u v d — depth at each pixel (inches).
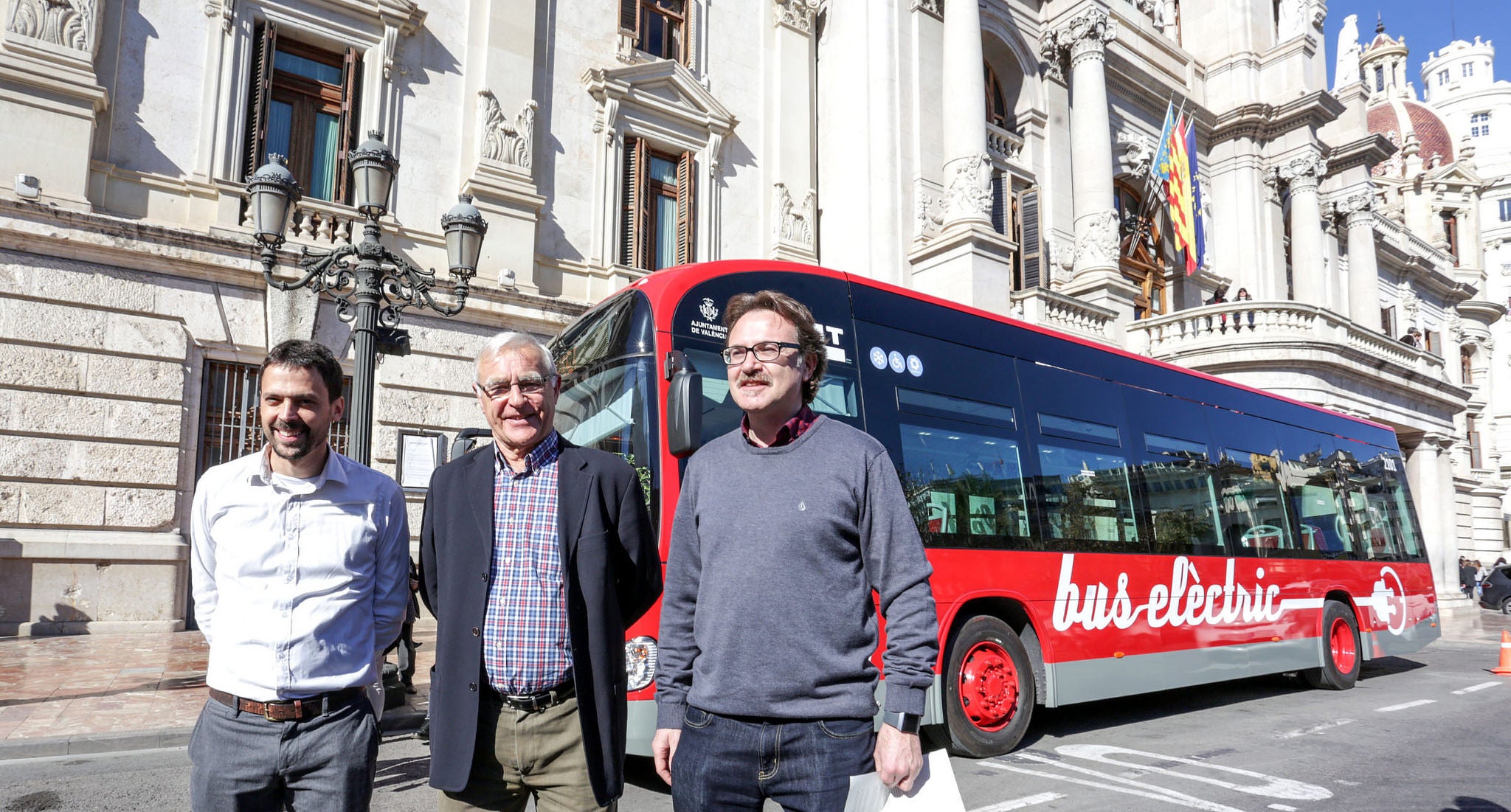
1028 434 280.4
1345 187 1111.0
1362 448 463.2
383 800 199.5
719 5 669.9
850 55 699.4
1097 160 789.2
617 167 593.6
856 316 249.9
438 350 500.1
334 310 472.1
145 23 449.7
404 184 511.8
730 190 653.9
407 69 521.0
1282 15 1003.3
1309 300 957.2
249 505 104.4
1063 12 811.4
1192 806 201.2
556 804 102.4
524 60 558.3
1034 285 779.4
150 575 419.5
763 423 101.0
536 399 107.2
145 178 440.1
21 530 392.5
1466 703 358.3
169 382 431.2
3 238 395.9
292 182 293.4
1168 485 325.4
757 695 91.1
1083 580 279.9
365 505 109.4
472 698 101.7
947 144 678.5
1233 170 983.6
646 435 203.2
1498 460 1510.8
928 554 240.8
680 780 95.9
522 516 106.5
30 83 408.5
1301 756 255.8
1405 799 209.6
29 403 399.2
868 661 93.9
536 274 553.3
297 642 101.8
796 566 92.7
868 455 96.7
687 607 103.3
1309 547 390.6
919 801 87.6
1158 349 738.2
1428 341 1464.1
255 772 100.0
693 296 221.1
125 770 219.5
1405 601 453.4
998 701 250.4
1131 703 358.9
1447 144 1987.0
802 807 90.4
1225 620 332.8
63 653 354.9
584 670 102.0
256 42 481.4
